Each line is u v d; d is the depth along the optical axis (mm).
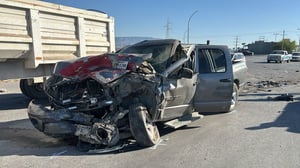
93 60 5117
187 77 5559
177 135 5750
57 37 7422
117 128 4832
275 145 5176
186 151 4859
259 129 6215
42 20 6980
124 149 4922
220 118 7191
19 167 4238
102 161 4445
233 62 8562
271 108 8469
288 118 7215
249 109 8305
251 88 13117
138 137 4883
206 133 5906
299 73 22562
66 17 7664
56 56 7484
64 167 4238
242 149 4969
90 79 4910
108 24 9297
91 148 4902
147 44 6254
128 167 4227
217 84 6605
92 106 4812
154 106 5008
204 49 6742
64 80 5027
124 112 4879
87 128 4703
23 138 5594
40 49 6961
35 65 6867
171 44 5887
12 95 10992
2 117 7320
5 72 6770
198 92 6328
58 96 5141
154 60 5602
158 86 5012
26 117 7328
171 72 5422
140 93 5012
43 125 4875
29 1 6570
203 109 6574
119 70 4859
